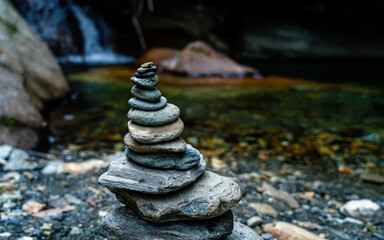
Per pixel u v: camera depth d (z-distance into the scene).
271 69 4.57
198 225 0.88
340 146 1.96
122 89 3.05
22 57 2.32
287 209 1.32
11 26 2.44
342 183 1.53
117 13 5.03
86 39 4.70
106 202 1.29
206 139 1.99
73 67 4.01
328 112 2.62
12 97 1.85
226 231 0.90
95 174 1.49
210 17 5.33
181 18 5.21
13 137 1.69
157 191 0.84
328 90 3.40
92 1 4.91
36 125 1.90
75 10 4.69
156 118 0.85
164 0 5.17
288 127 2.25
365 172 1.63
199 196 0.87
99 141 1.90
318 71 4.50
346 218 1.27
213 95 3.04
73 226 1.14
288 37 5.40
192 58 4.07
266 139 2.03
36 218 1.16
